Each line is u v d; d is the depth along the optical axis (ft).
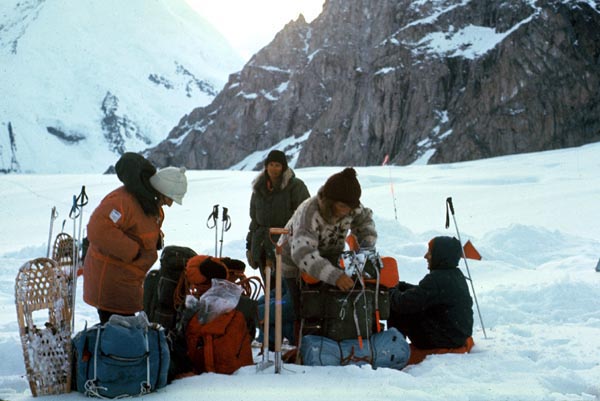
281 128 408.67
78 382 16.28
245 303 20.12
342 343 18.78
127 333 16.22
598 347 19.92
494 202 81.46
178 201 19.21
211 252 46.50
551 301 27.45
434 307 20.56
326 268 18.17
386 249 41.37
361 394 15.48
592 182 96.12
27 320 16.47
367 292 18.93
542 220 64.95
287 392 15.70
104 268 18.83
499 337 22.27
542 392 15.72
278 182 23.65
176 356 18.34
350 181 18.22
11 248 62.69
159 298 20.83
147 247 19.10
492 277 35.29
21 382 18.12
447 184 114.01
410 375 17.37
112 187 147.23
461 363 18.61
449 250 20.57
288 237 19.88
